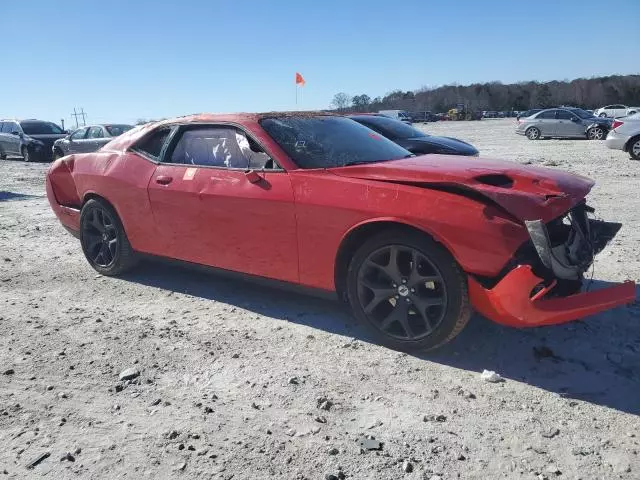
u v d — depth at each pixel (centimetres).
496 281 310
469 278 314
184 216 430
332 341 369
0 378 328
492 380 312
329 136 428
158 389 312
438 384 311
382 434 266
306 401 296
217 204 406
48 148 2091
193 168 432
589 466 239
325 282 369
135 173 466
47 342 378
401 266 340
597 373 319
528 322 302
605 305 301
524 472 237
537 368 327
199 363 343
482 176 333
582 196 335
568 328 378
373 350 354
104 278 520
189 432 270
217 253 420
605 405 286
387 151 438
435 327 330
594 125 2403
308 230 364
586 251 342
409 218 321
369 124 917
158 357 352
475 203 309
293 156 389
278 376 324
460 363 336
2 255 615
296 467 243
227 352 357
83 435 270
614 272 491
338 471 239
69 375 330
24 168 1833
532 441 257
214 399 300
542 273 311
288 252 379
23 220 840
